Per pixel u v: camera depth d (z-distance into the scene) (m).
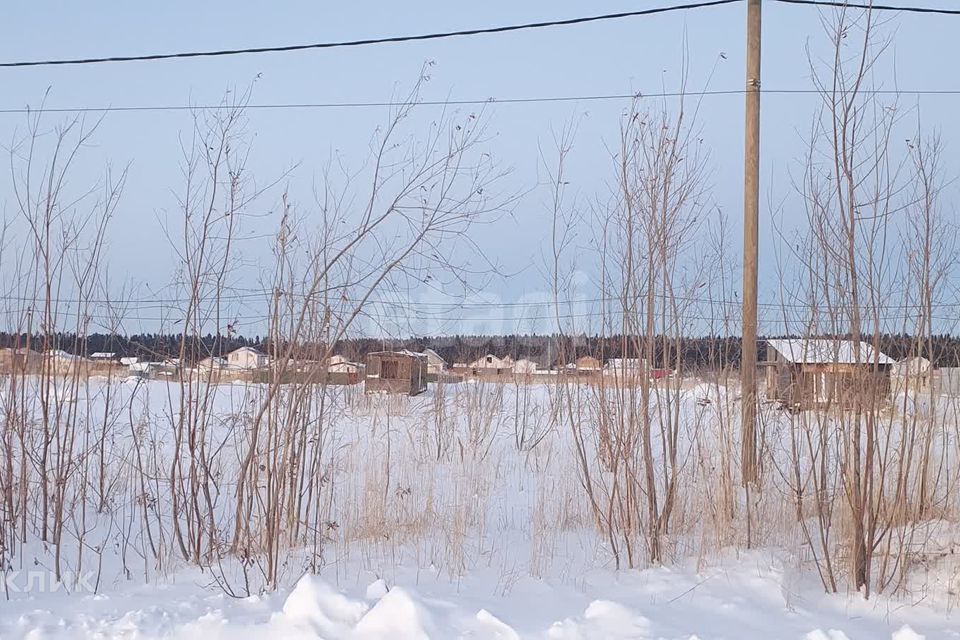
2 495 6.96
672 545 6.54
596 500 7.57
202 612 5.29
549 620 5.15
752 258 7.99
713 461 7.27
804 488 6.59
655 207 6.70
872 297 6.00
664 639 4.80
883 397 6.33
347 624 5.02
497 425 12.00
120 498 8.10
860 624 5.29
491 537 7.07
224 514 7.53
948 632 5.06
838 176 5.97
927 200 6.13
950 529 6.51
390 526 6.95
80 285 7.41
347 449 9.08
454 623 5.00
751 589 5.73
